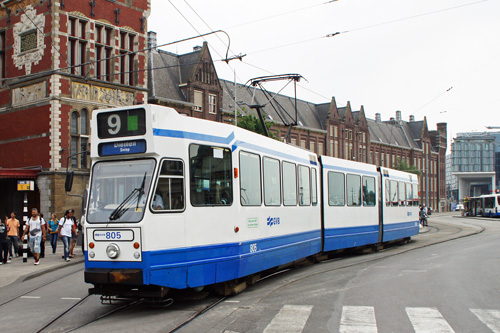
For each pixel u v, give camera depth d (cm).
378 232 2045
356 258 1795
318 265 1584
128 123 897
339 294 1047
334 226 1681
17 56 3045
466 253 1861
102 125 917
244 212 1076
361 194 1917
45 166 2841
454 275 1298
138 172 885
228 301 998
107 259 870
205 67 4397
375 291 1076
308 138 6134
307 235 1457
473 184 15062
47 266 1650
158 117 893
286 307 916
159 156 884
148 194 866
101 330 778
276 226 1240
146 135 880
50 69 2848
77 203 2873
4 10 3128
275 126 5519
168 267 876
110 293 883
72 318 884
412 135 9444
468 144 12875
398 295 1027
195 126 965
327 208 1645
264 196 1184
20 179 2844
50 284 1312
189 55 4459
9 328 826
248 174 1114
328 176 1667
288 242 1311
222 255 991
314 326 775
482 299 982
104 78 3081
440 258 1711
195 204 938
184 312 887
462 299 982
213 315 863
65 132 2847
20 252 2000
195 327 782
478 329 751
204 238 950
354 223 1834
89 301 1045
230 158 1046
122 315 886
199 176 956
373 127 8319
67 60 2902
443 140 10262
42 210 2823
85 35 2991
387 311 877
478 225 4172
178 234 899
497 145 14325
